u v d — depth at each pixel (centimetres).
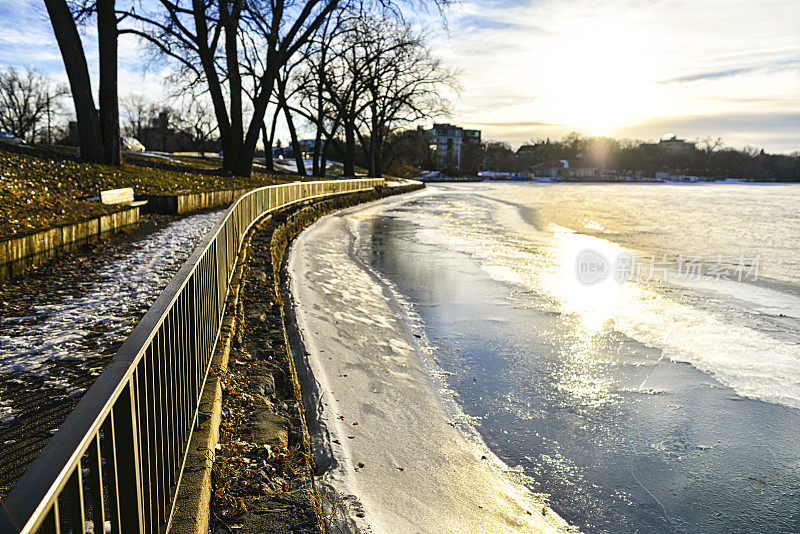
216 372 532
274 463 444
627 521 524
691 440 671
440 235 2533
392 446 610
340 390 740
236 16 3372
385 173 9275
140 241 1351
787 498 563
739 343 1022
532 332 1068
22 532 114
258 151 12394
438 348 977
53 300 795
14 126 8494
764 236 2873
